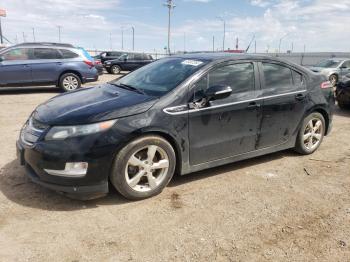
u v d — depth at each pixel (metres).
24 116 7.97
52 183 3.45
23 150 3.64
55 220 3.29
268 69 4.71
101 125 3.40
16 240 2.96
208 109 4.01
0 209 3.45
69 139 3.36
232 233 3.17
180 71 4.20
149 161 3.71
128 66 26.78
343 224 3.38
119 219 3.35
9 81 11.64
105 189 3.52
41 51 12.05
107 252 2.85
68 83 12.46
